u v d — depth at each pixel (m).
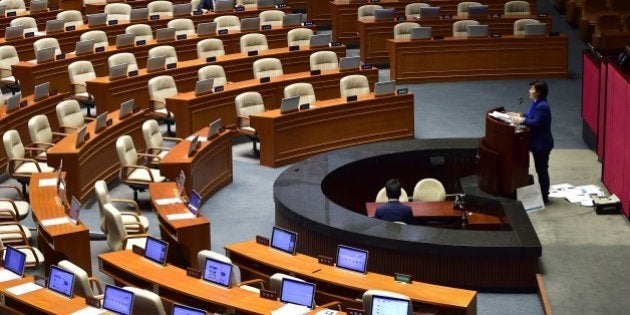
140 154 24.20
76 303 16.14
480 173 21.69
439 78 33.81
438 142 24.59
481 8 35.88
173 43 33.28
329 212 20.28
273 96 29.42
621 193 21.08
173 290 16.67
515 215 20.08
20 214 21.14
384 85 27.81
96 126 24.59
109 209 19.64
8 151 23.36
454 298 15.96
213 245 21.58
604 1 37.75
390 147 24.36
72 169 23.19
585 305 17.28
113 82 28.66
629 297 17.50
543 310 17.69
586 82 26.48
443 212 21.61
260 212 23.59
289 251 18.08
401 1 38.09
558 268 18.67
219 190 25.06
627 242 19.66
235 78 31.66
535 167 21.42
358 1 38.06
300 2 41.88
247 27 34.91
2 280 17.11
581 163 24.36
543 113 20.91
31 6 37.69
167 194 21.45
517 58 33.81
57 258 19.69
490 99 31.84
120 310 15.69
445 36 35.34
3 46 31.97
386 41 35.50
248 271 18.22
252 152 27.95
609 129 22.03
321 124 27.14
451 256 18.61
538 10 42.44
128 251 18.28
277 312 15.60
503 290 18.64
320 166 23.17
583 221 20.67
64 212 20.19
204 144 24.19
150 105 28.27
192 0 40.09
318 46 32.91
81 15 37.56
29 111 26.62
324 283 17.02
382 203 22.16
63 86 31.27
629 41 34.78
